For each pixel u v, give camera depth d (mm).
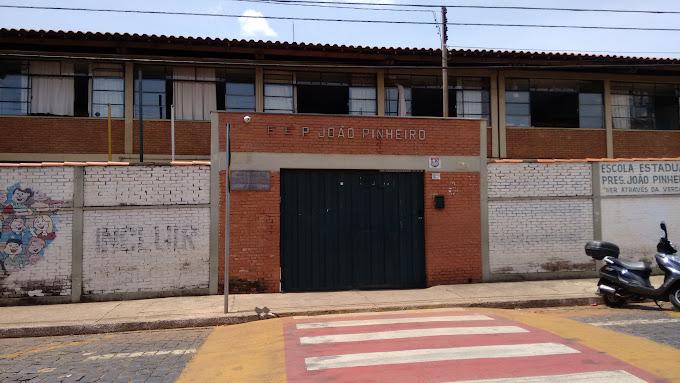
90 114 15766
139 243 10258
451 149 11539
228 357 6293
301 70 17047
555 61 17375
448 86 17875
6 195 9875
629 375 5004
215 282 10477
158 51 15914
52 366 6168
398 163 11273
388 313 9039
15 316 8852
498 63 17391
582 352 5875
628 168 12164
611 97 18766
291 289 10812
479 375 5020
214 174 10562
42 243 9938
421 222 11414
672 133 18953
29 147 15367
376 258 11188
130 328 8383
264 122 10797
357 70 17344
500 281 11578
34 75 15523
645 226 12133
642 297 9383
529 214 11758
